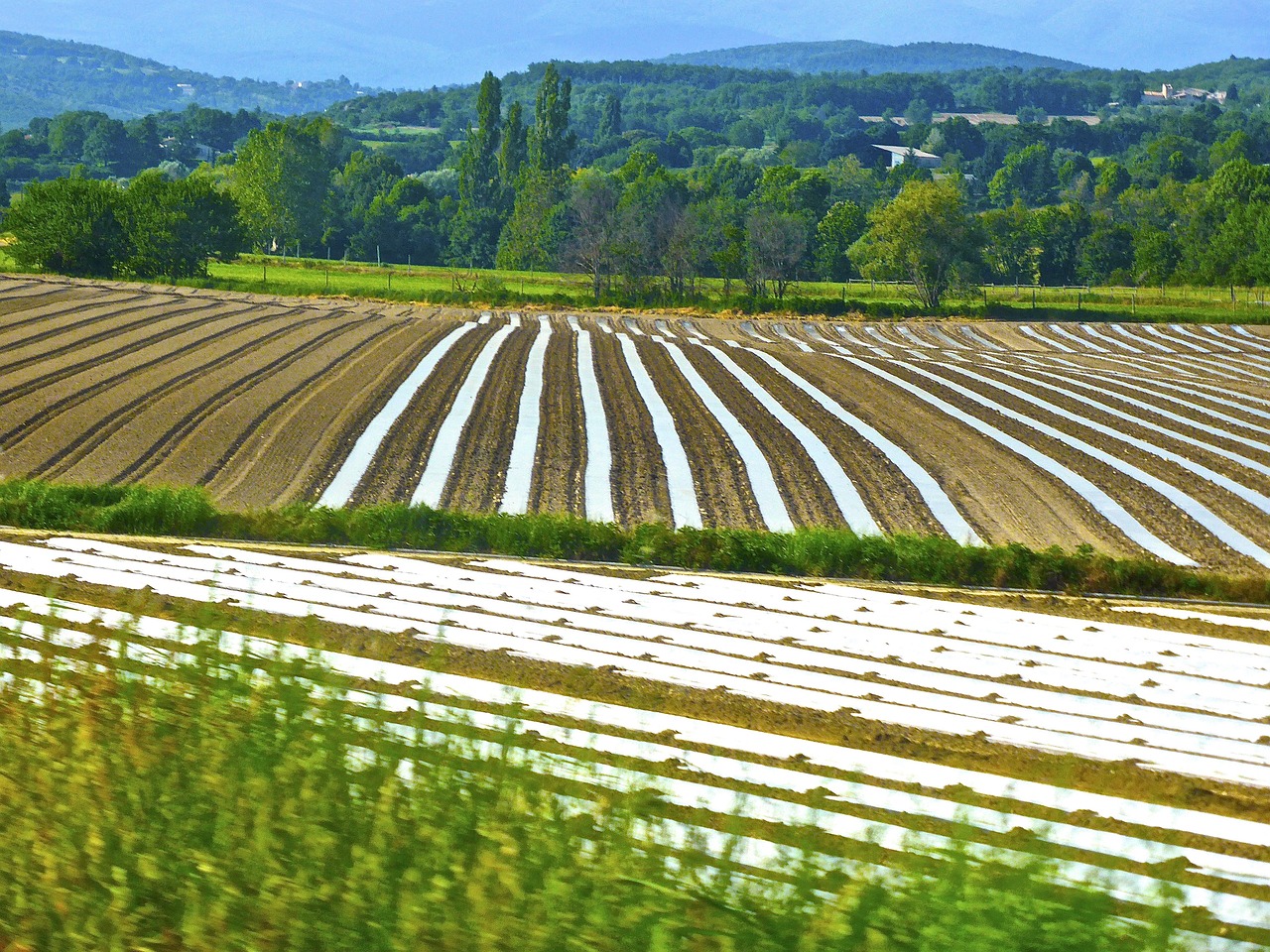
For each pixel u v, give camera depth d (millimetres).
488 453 55375
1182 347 110438
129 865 10016
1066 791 19562
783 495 50844
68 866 10000
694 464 55156
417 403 65250
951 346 109625
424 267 194375
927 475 54875
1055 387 80625
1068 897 9281
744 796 11680
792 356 90375
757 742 21109
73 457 51938
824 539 38438
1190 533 47312
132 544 37250
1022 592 36062
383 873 9680
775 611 32188
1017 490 52906
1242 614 34281
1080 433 65250
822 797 16203
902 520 48000
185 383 67750
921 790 19250
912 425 65438
